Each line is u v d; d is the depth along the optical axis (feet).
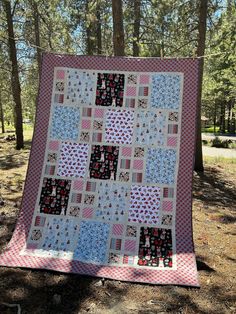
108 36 47.37
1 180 25.30
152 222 14.02
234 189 27.07
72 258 13.04
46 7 40.68
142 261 12.95
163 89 15.21
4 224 16.07
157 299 10.98
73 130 15.30
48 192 14.71
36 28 43.39
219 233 16.72
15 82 42.63
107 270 12.51
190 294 11.30
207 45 29.96
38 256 13.10
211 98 91.66
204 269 12.97
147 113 15.11
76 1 38.88
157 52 34.71
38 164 15.07
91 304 10.55
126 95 15.35
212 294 11.34
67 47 40.37
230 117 132.87
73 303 10.61
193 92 15.02
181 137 14.82
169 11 29.40
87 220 14.17
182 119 14.93
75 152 15.08
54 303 10.53
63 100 15.53
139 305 10.62
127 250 13.37
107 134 15.14
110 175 14.71
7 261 12.76
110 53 47.39
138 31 37.50
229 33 25.96
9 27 39.68
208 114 156.76
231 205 22.43
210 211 20.53
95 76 15.57
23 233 14.02
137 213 14.16
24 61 52.06
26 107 83.20
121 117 15.20
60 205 14.48
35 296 10.88
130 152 14.85
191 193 14.35
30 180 14.92
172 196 14.35
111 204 14.35
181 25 29.53
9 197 20.56
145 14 35.12
